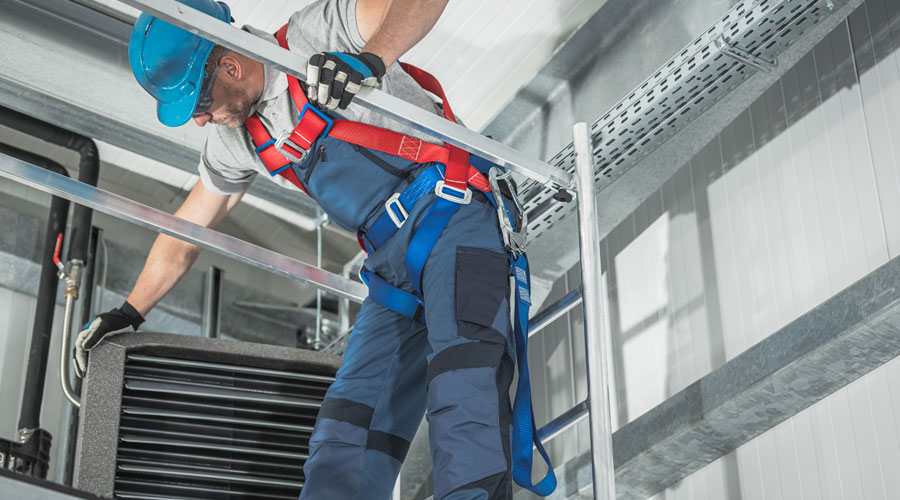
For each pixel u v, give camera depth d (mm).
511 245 1860
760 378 2555
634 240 3510
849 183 2756
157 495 2287
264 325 4695
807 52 2994
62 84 3354
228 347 2445
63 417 3773
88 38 3193
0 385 3707
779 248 2924
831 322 2424
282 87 1924
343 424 1913
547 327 3801
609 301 3555
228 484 2363
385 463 1926
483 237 1829
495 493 1575
